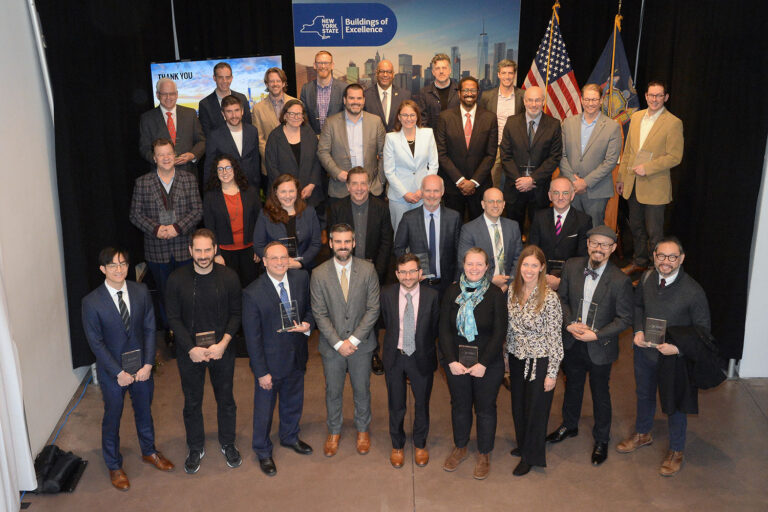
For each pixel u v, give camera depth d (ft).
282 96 23.58
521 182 20.79
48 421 17.22
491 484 15.42
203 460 16.37
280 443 16.84
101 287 14.51
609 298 15.23
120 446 16.88
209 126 23.26
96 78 20.65
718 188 19.69
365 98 23.44
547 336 14.64
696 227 21.29
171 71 24.90
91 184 19.61
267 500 14.98
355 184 18.43
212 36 28.96
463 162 21.42
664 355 15.11
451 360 14.80
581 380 16.24
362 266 15.72
